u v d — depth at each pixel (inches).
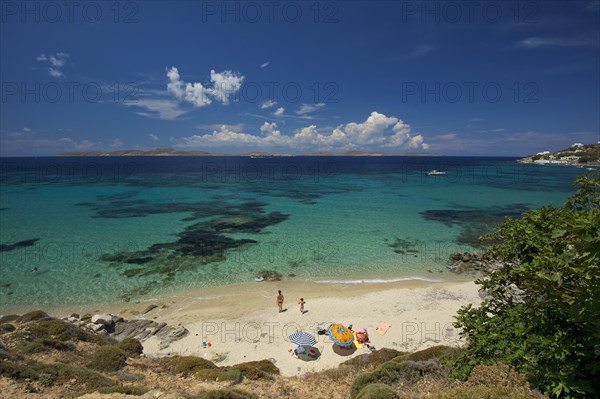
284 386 491.5
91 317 786.8
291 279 1020.5
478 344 329.7
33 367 426.3
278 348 687.1
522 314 298.8
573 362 230.4
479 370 301.3
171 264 1122.7
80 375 423.8
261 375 543.5
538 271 229.6
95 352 552.7
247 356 661.3
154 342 700.0
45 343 563.5
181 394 406.6
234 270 1080.8
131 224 1627.7
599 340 228.4
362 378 418.3
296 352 666.2
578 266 205.3
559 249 228.5
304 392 468.4
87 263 1119.0
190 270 1077.1
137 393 395.5
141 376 494.0
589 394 229.1
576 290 209.3
